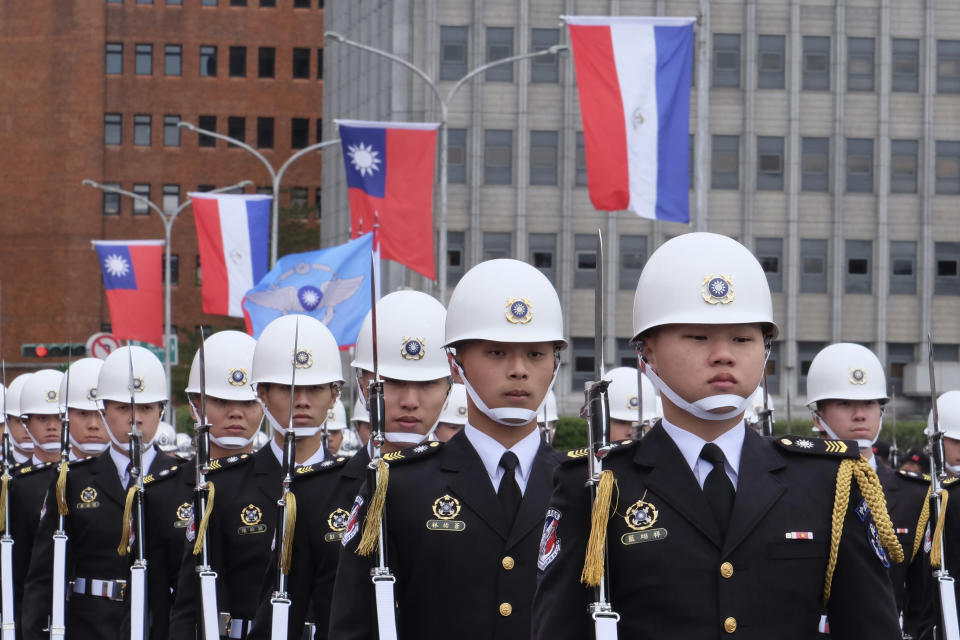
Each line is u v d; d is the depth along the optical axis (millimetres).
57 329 91438
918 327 65125
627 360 63781
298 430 8992
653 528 4867
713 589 4801
